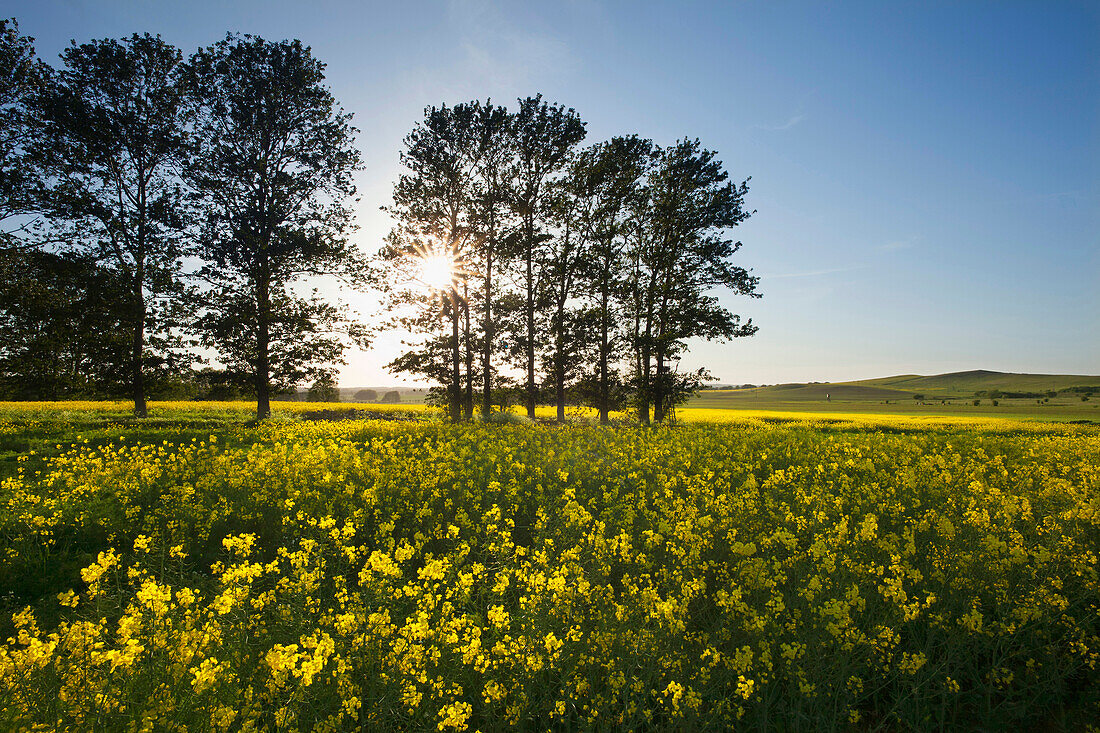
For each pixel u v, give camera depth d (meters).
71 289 27.62
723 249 32.81
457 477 10.86
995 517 7.23
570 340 32.31
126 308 26.98
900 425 31.47
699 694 3.94
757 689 4.42
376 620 4.34
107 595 5.57
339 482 10.05
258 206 29.61
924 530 7.37
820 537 6.15
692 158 33.81
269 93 29.62
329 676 4.06
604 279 32.91
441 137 31.73
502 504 9.43
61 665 3.79
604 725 3.94
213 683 3.75
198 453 12.91
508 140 31.98
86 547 7.62
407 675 4.00
